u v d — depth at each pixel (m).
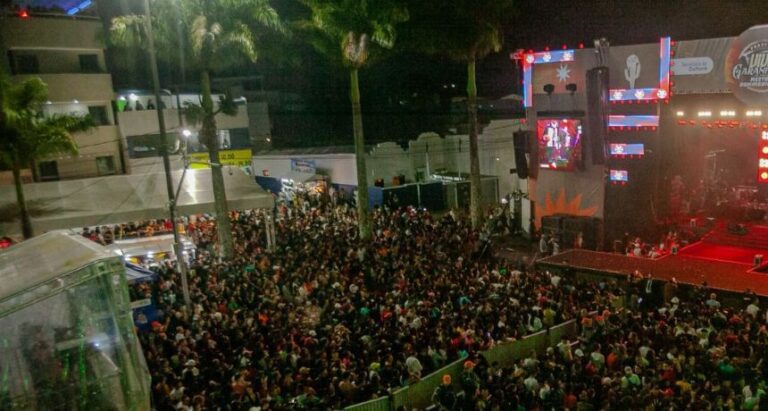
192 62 25.61
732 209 33.12
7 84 23.03
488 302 17.81
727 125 28.94
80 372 4.94
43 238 6.83
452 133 58.06
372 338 15.34
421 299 18.59
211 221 34.53
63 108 36.22
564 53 32.25
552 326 17.38
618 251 30.30
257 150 53.88
